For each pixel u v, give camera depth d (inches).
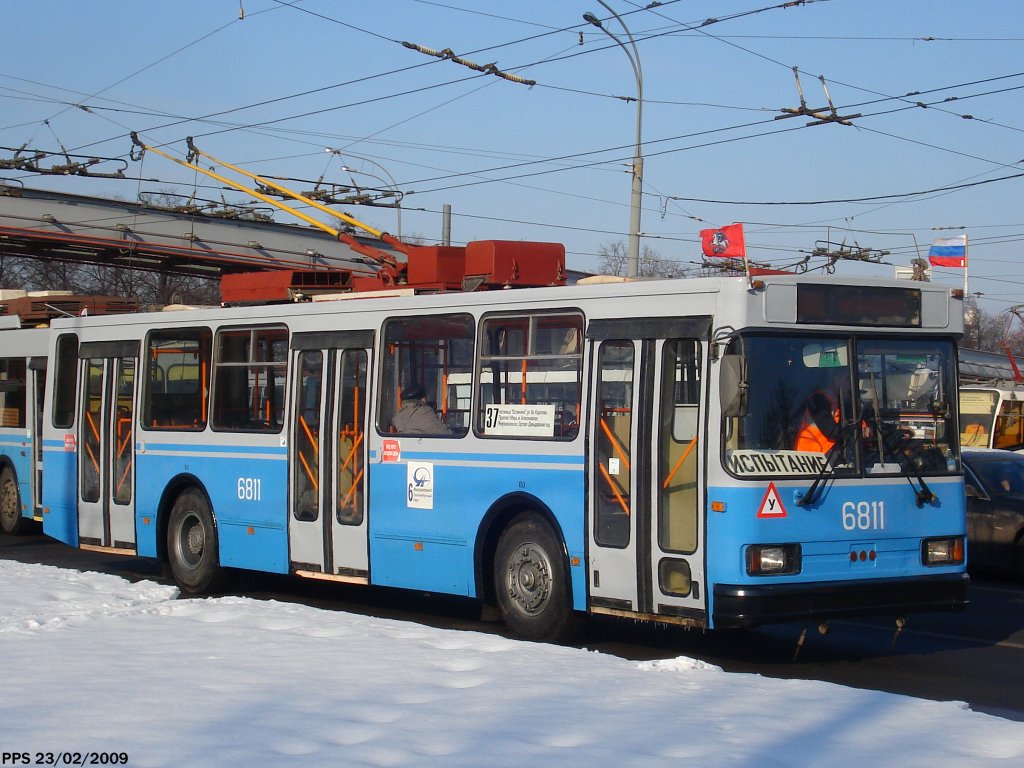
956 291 369.1
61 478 588.1
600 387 366.0
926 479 355.9
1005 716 294.7
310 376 466.0
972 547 564.4
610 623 433.7
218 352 507.8
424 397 424.5
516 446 389.1
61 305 692.7
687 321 343.9
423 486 418.6
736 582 325.4
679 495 342.3
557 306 382.0
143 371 544.1
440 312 419.8
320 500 457.1
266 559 480.4
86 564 628.4
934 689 326.0
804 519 333.7
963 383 1202.0
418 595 519.2
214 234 1396.4
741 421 330.6
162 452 530.9
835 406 344.8
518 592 388.8
